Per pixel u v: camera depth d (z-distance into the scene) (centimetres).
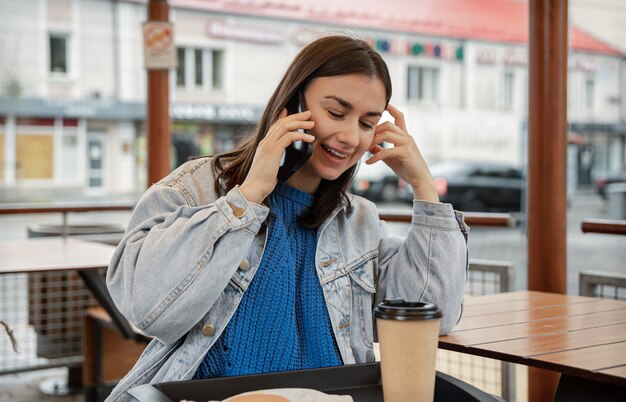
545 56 280
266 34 2009
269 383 116
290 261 141
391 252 156
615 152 2453
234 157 147
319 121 132
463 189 1541
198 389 113
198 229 124
